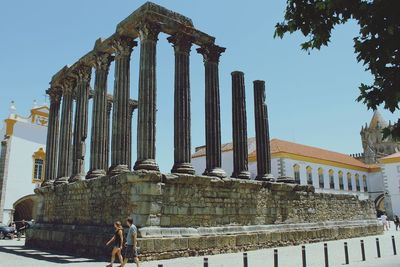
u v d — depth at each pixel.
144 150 19.03
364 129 100.94
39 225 27.31
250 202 23.22
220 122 23.39
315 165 57.12
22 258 19.44
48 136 30.55
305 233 26.70
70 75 27.94
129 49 22.48
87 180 22.41
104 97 24.53
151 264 15.97
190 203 19.72
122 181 18.78
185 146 20.84
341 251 22.33
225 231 21.02
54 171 29.70
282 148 53.50
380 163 68.38
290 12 7.72
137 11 20.88
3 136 45.97
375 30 6.58
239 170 24.36
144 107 19.50
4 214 42.84
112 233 18.62
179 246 18.31
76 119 26.39
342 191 61.72
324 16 7.51
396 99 6.41
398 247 25.16
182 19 21.98
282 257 19.03
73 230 22.33
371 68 6.70
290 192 26.64
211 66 23.67
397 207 65.00
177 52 21.92
